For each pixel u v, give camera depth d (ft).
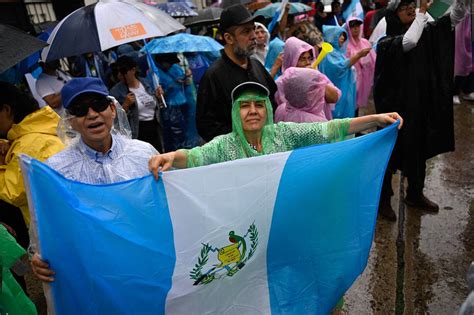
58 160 5.86
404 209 12.15
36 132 6.77
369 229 5.89
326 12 29.30
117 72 13.94
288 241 5.79
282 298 5.81
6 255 4.85
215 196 5.42
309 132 6.46
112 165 6.00
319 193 5.75
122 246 4.89
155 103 14.51
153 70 14.62
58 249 4.58
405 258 10.04
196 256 5.33
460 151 15.81
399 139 11.05
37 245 4.57
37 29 18.45
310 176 5.69
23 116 7.07
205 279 5.43
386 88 11.05
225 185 5.45
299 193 5.69
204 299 5.49
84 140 5.92
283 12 17.33
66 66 18.98
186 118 16.94
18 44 8.18
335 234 5.89
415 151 11.00
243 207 5.52
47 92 11.93
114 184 5.04
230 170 5.46
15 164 6.61
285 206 5.66
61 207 4.57
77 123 5.65
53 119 7.04
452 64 10.58
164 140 16.66
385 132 5.80
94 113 5.57
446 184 13.48
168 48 15.72
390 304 8.64
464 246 10.21
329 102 10.35
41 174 4.49
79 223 4.65
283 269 5.84
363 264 5.95
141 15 11.94
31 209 4.50
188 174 5.32
